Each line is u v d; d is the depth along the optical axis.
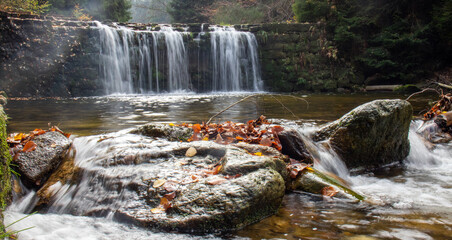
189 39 16.77
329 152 4.28
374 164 4.54
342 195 3.12
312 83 17.31
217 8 29.67
